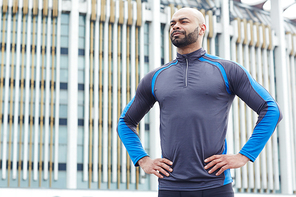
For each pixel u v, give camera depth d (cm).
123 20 1969
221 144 231
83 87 1892
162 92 241
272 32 2352
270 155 2238
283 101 2314
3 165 1714
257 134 229
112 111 1905
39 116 1795
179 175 229
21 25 1828
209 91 231
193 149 227
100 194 898
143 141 1920
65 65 1877
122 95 1919
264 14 2659
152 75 254
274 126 229
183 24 241
